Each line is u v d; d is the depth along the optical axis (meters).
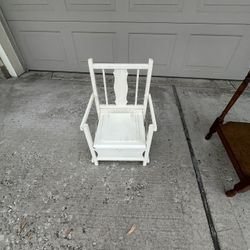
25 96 2.09
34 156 1.50
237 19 1.77
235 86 2.21
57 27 2.00
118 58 2.23
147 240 1.08
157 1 1.72
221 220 1.15
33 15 1.92
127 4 1.77
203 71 2.25
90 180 1.35
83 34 2.04
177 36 1.96
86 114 1.15
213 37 1.93
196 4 1.71
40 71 2.50
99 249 1.05
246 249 1.05
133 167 1.42
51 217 1.17
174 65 2.23
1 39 1.98
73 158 1.49
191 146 1.57
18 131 1.70
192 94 2.11
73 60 2.32
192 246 1.06
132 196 1.26
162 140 1.62
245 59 2.06
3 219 1.16
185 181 1.34
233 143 1.20
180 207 1.21
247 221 1.15
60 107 1.95
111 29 1.97
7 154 1.51
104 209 1.20
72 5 1.82
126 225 1.13
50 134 1.68
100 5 1.80
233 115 1.84
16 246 1.06
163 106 1.95
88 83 2.29
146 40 2.03
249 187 1.04
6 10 1.90
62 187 1.31
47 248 1.05
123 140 1.20
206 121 1.79
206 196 1.26
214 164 1.44
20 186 1.32
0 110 1.91
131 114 1.40
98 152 1.30
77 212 1.19
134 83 2.28
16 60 2.27
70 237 1.09
